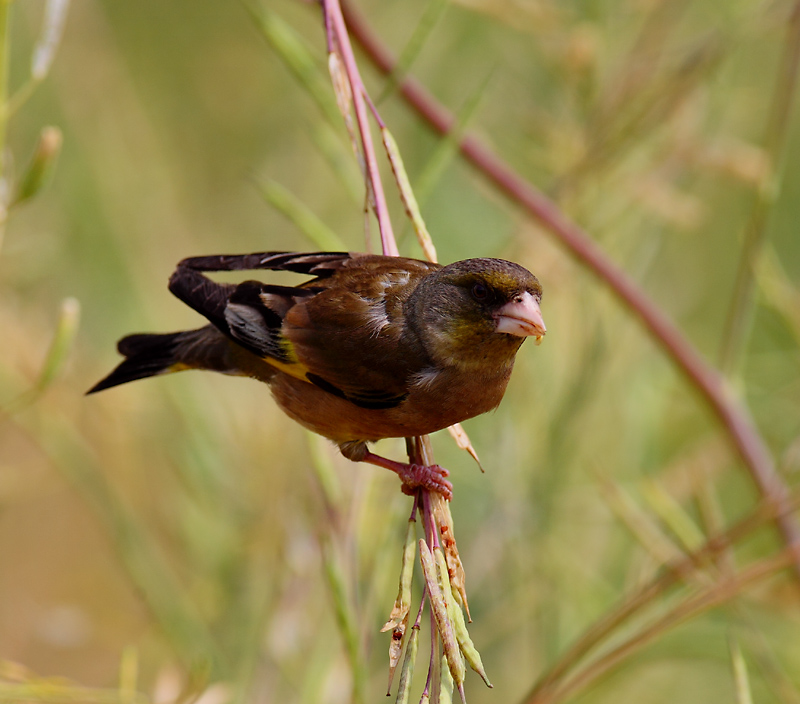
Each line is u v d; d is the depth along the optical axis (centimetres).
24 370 1059
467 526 1080
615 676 1033
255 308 781
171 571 1085
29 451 1356
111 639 1230
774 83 1445
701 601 734
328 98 788
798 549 732
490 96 1361
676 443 1336
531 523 1045
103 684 1183
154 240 1408
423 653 995
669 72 1156
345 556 747
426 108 1015
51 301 1296
